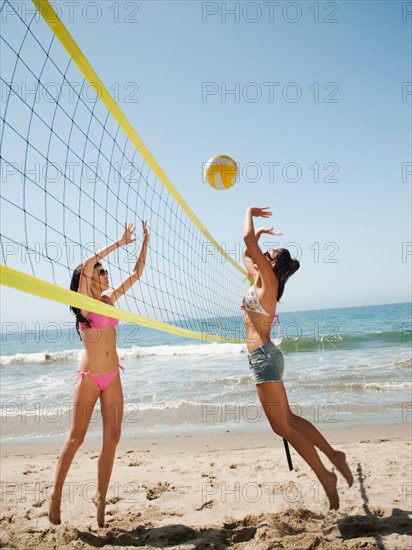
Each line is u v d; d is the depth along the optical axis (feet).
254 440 18.58
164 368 43.24
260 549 7.95
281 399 8.99
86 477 13.85
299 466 13.83
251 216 9.59
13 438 21.07
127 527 9.62
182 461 15.55
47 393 33.45
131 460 16.03
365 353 45.50
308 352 47.62
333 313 136.98
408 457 14.08
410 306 157.89
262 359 9.09
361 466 13.41
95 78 9.57
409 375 32.07
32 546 8.64
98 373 9.42
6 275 5.95
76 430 9.33
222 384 32.32
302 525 9.10
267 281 9.20
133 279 10.83
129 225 10.39
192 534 9.10
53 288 6.82
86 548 8.43
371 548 7.80
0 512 10.85
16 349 92.94
